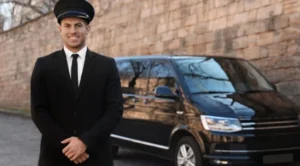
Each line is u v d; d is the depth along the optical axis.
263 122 6.20
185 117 6.60
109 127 3.17
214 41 11.94
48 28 23.12
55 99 3.20
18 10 39.16
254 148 6.07
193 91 6.84
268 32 10.12
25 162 8.66
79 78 3.22
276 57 9.86
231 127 6.07
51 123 3.14
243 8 10.93
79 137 3.10
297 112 6.53
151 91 7.65
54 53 3.30
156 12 14.71
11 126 15.27
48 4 35.50
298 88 9.27
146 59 8.16
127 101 8.13
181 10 13.44
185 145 6.57
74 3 3.25
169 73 7.37
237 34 11.08
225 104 6.38
